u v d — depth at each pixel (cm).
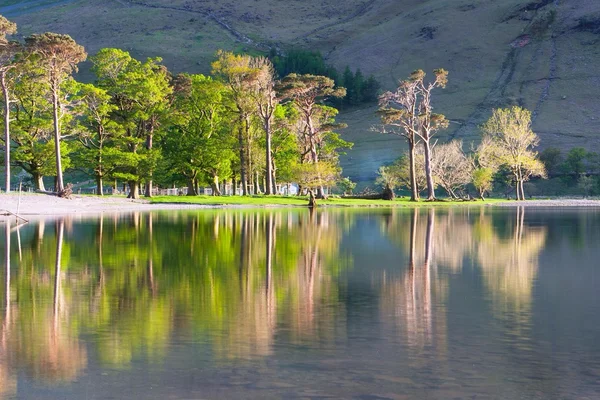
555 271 2909
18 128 8581
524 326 1839
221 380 1374
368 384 1356
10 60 8231
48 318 1906
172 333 1734
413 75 11488
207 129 10612
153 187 13675
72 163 9294
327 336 1714
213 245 3878
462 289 2428
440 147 13225
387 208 9400
